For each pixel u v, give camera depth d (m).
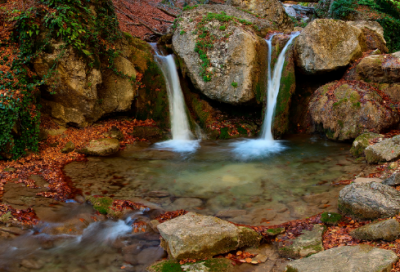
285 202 6.10
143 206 5.99
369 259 3.62
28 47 8.66
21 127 8.15
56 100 9.45
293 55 11.12
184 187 6.97
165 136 11.05
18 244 4.86
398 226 4.19
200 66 11.19
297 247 4.46
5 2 9.14
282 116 10.62
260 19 13.38
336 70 10.85
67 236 5.15
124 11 16.64
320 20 10.63
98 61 9.74
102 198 6.17
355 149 8.43
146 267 4.40
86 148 8.96
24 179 6.95
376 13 16.16
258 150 9.70
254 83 10.83
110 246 4.92
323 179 7.10
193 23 11.76
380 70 9.88
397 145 7.16
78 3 9.14
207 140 11.09
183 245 4.33
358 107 9.22
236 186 6.99
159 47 12.54
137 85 11.12
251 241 4.74
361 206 4.99
